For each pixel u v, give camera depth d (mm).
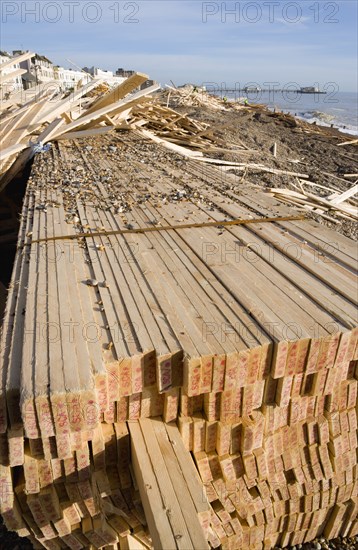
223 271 3273
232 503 2926
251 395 2605
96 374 2221
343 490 3416
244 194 5238
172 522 2102
